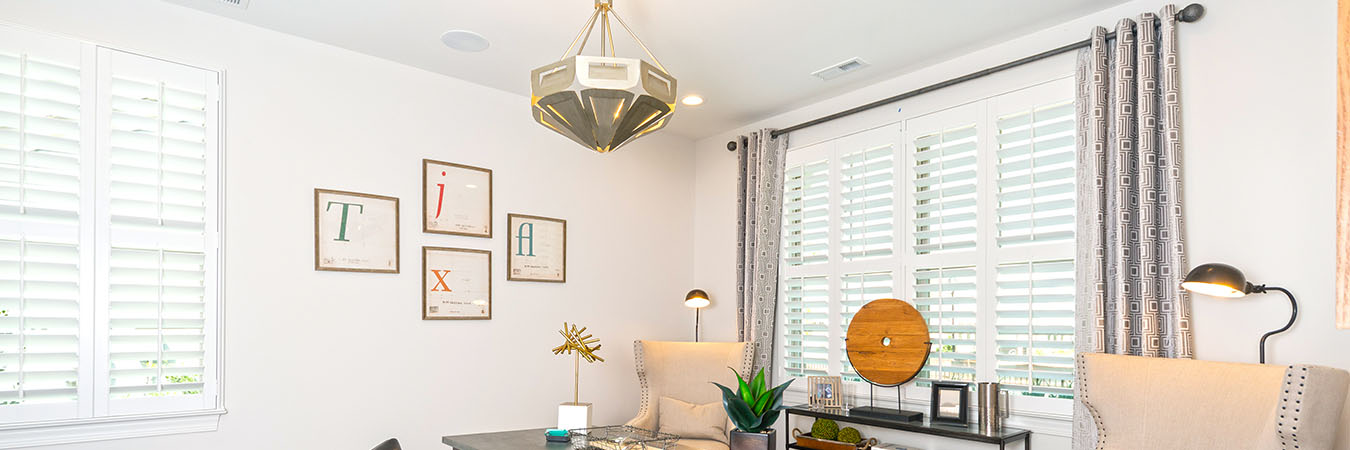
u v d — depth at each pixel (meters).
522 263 4.36
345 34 3.60
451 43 3.69
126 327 3.13
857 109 4.27
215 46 3.41
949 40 3.60
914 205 3.99
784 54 3.78
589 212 4.72
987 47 3.69
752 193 4.76
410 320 3.91
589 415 3.33
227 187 3.39
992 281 3.61
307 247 3.60
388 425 3.80
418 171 4.00
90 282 3.05
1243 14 2.84
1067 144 3.35
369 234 3.79
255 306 3.43
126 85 3.18
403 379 3.87
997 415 3.43
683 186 5.25
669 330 5.06
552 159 4.57
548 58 3.87
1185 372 2.63
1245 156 2.79
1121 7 3.20
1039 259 3.44
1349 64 0.69
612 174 4.86
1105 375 2.82
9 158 2.92
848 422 3.83
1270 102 2.74
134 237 3.16
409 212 3.95
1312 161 2.63
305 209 3.61
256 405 3.41
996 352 3.57
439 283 4.02
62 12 3.05
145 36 3.23
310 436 3.55
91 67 3.10
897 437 3.91
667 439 3.13
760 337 4.62
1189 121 2.95
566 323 4.43
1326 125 2.60
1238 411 2.47
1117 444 2.74
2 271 2.89
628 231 4.91
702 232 5.23
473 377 4.12
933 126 3.93
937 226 3.88
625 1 3.17
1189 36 2.99
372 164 3.84
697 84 4.23
